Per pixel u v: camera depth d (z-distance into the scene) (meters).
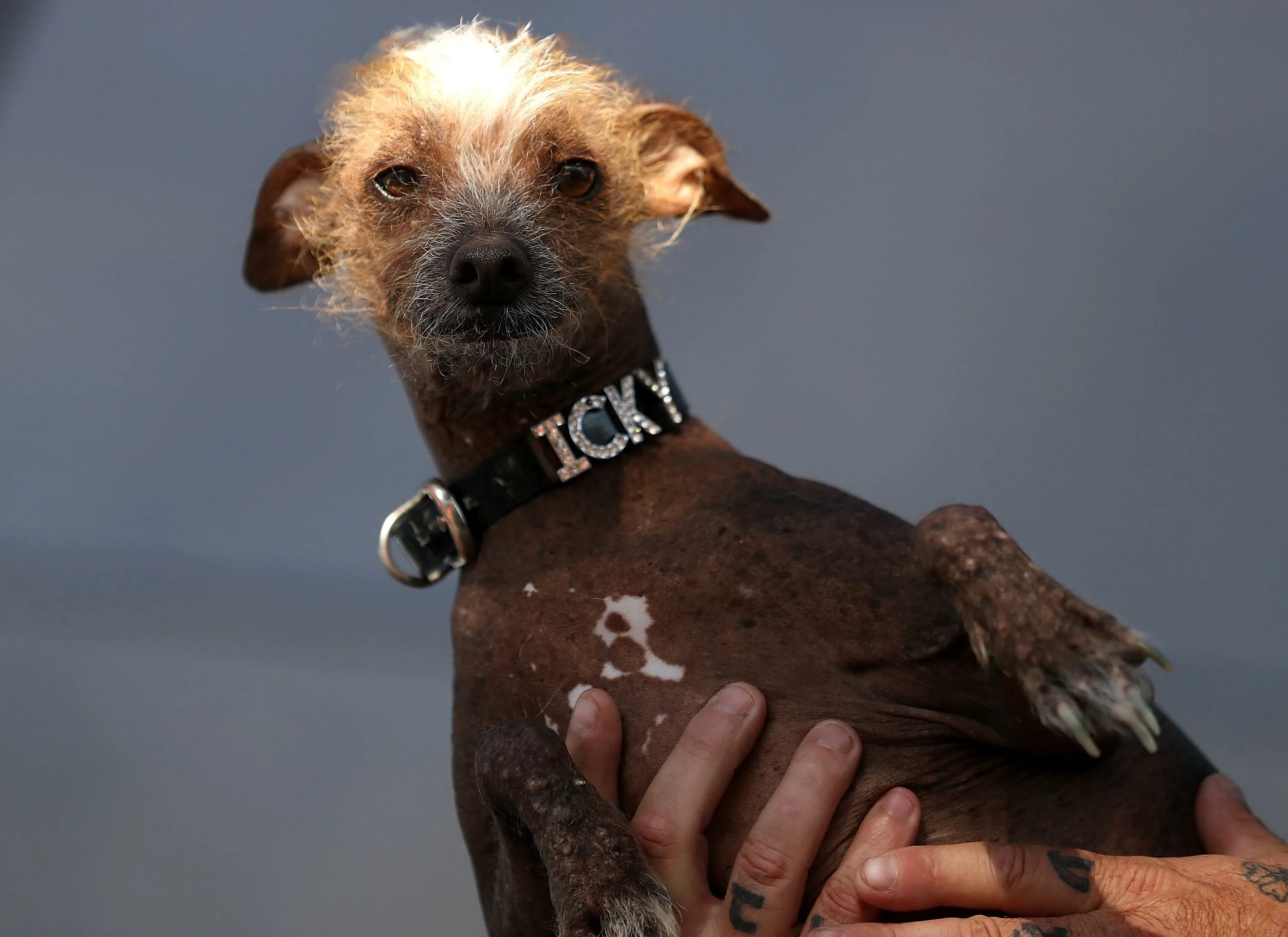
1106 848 2.17
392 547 4.26
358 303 2.80
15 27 6.48
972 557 1.93
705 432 2.64
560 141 2.65
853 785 2.16
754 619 2.26
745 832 2.18
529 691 2.34
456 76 2.71
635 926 1.93
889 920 2.11
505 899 2.31
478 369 2.48
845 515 2.33
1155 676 5.27
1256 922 1.92
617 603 2.32
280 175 2.89
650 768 2.22
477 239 2.45
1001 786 2.18
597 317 2.55
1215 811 2.24
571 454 2.47
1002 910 2.00
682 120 3.03
